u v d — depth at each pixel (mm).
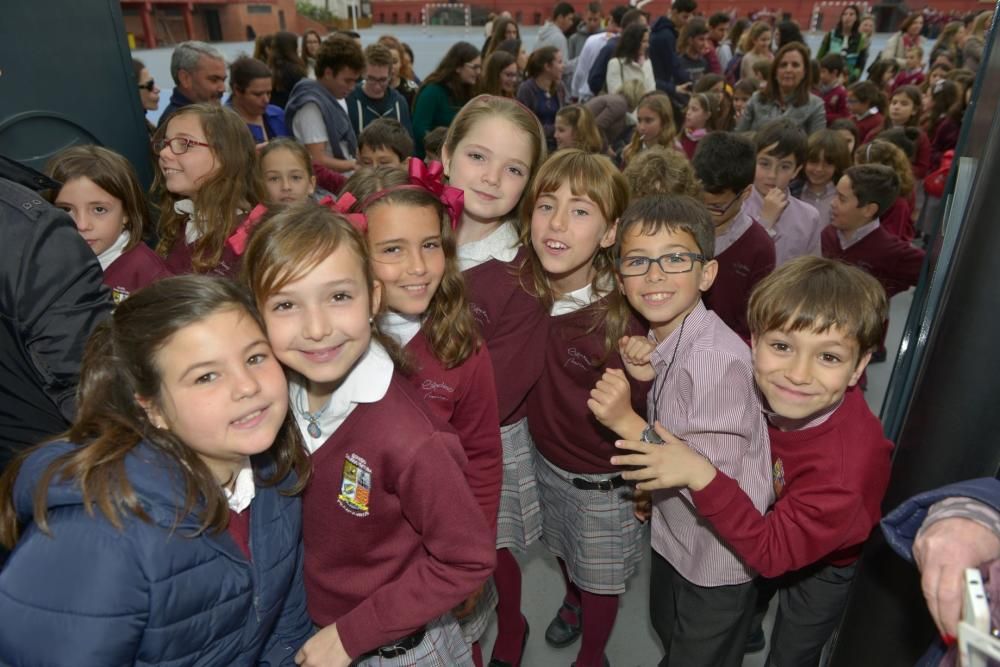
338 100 3703
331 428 1013
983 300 938
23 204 1113
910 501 800
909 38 7664
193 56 3053
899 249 2564
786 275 1100
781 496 1199
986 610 606
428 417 1008
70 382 1155
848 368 1062
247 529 955
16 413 1172
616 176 1378
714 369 1168
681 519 1299
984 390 964
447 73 4086
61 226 1145
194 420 792
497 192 1444
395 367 1094
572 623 1849
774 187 2527
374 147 2816
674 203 1253
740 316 2105
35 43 2008
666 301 1243
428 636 1156
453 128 1492
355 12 9664
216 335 788
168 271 1736
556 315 1472
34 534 734
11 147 1972
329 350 930
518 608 1732
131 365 788
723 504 1083
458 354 1267
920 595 1133
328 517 1042
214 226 1695
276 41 4191
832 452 1096
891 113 4980
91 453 750
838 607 1396
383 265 1195
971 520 718
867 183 2488
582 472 1500
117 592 717
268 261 901
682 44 5512
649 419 1391
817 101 4129
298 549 1064
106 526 725
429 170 1212
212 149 1716
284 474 983
